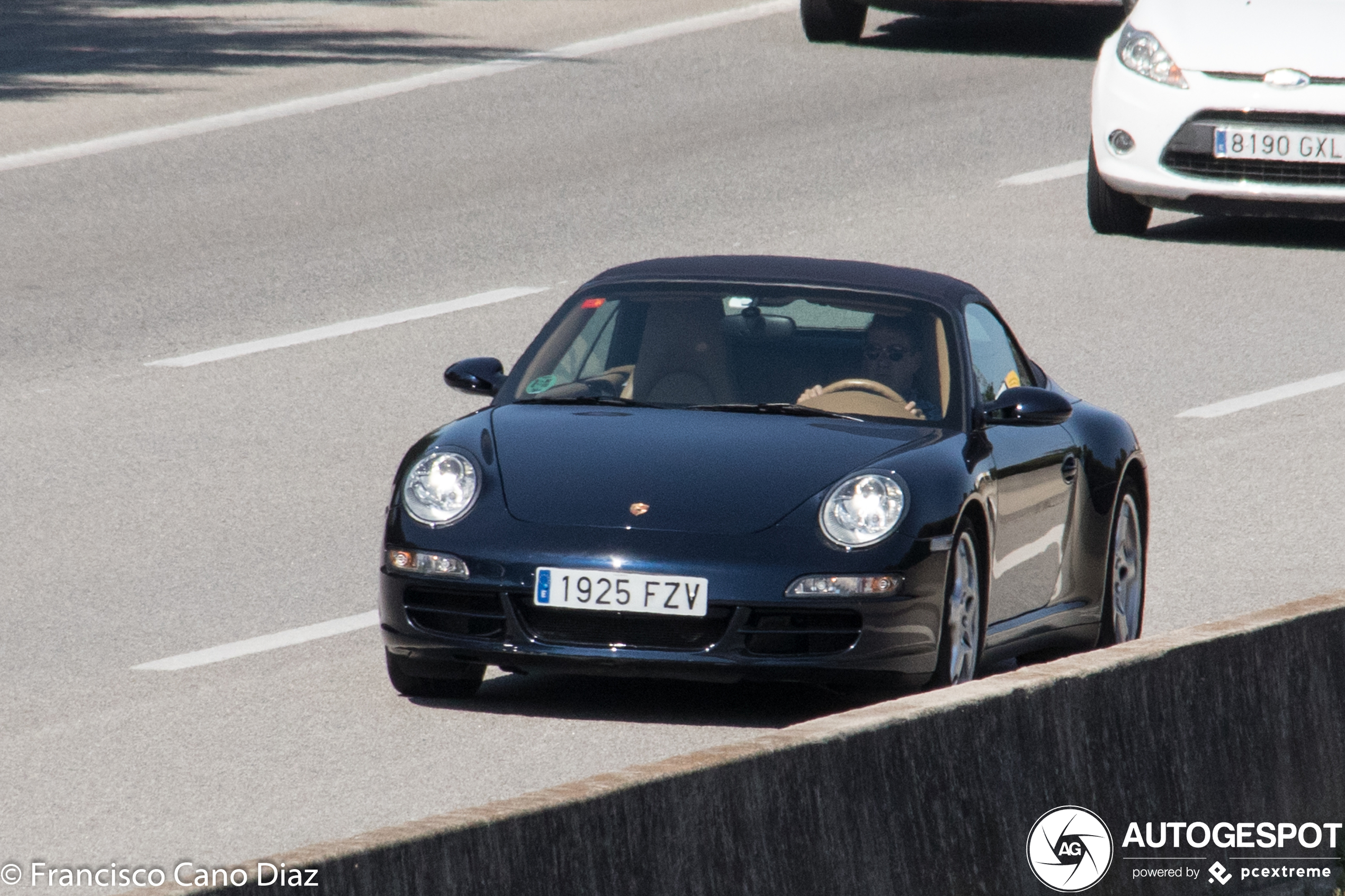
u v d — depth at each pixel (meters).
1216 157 58.03
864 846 16.91
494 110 75.25
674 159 68.50
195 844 20.67
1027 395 27.41
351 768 23.36
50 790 22.52
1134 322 52.41
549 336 29.14
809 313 28.61
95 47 85.00
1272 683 20.81
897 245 59.03
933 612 24.70
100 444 41.34
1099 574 29.92
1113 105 59.44
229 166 67.38
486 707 26.06
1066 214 62.91
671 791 15.84
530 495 25.17
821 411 27.09
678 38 88.00
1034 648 28.64
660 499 24.89
